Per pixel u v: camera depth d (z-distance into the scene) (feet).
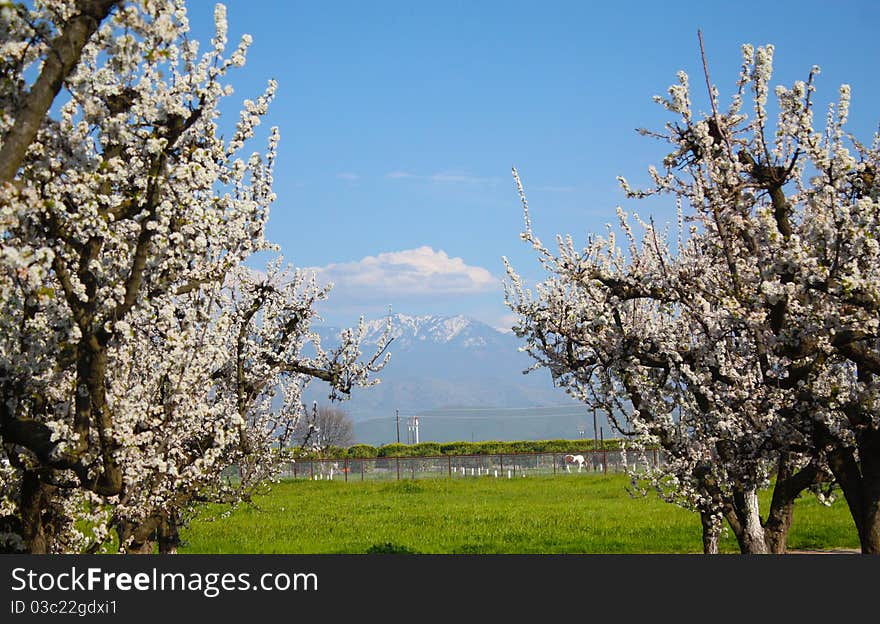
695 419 43.45
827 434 38.96
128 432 30.53
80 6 24.02
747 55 39.75
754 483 42.57
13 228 27.32
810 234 36.65
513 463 215.51
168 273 32.63
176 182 29.50
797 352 37.06
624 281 45.80
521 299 51.13
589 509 116.37
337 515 114.32
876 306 34.27
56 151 28.30
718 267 44.39
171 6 26.89
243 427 46.78
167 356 33.09
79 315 27.61
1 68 25.66
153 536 46.57
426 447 255.29
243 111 32.86
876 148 40.88
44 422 32.45
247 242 40.14
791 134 37.76
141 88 28.91
